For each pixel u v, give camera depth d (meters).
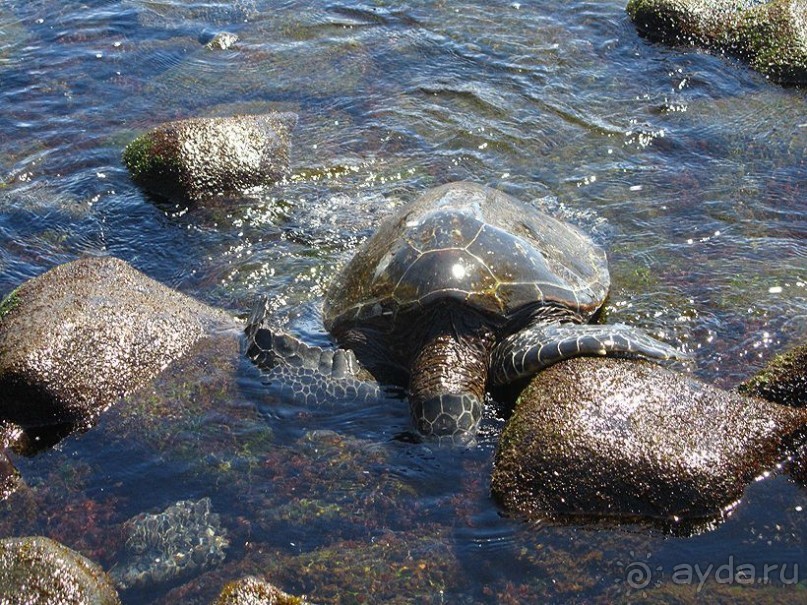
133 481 4.10
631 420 3.96
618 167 5.02
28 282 4.55
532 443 3.97
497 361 4.18
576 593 3.80
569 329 4.14
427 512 3.98
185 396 4.28
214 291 4.64
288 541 3.95
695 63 5.50
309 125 5.31
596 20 5.78
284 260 4.73
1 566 3.79
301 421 4.21
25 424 4.25
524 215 4.46
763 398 4.12
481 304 4.19
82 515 4.03
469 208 4.36
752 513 3.91
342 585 3.86
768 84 5.38
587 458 3.93
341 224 4.84
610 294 4.50
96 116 5.43
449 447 4.09
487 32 5.75
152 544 3.95
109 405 4.27
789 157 5.01
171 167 4.98
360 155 5.14
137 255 4.80
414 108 5.36
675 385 4.03
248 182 5.01
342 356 4.29
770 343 4.32
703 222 4.77
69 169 5.16
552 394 4.03
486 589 3.83
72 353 4.27
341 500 4.02
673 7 5.61
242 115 5.25
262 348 4.32
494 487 3.98
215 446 4.17
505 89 5.42
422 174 5.04
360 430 4.18
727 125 5.17
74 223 4.93
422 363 4.19
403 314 4.23
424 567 3.87
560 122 5.24
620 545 3.88
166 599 3.85
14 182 5.11
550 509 3.94
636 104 5.31
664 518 3.91
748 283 4.52
